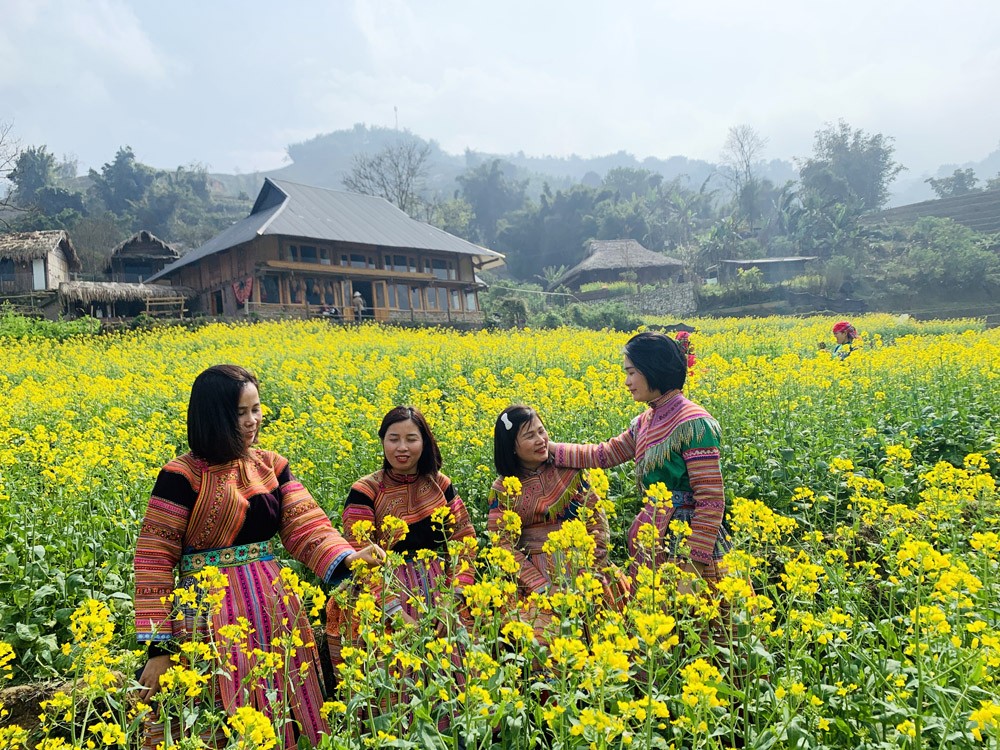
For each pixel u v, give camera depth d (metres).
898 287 50.12
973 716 1.84
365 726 2.65
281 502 2.99
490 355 11.38
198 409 2.77
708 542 3.20
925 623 2.45
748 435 5.25
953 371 7.07
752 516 2.98
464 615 3.10
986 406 5.89
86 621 2.25
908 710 2.14
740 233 75.06
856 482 3.52
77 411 7.99
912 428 5.51
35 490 4.59
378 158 66.12
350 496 3.38
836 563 3.06
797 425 5.41
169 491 2.74
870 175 87.62
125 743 2.14
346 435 5.34
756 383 6.54
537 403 5.92
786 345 14.39
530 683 2.69
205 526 2.76
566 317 38.84
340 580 2.88
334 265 30.39
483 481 4.59
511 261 84.38
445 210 80.56
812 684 2.43
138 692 2.71
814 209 67.12
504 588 2.47
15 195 81.62
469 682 2.20
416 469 3.37
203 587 2.48
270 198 32.94
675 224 82.25
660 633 1.98
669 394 3.47
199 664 2.54
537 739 2.20
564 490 3.46
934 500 3.29
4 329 19.23
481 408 5.75
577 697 2.09
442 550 3.35
